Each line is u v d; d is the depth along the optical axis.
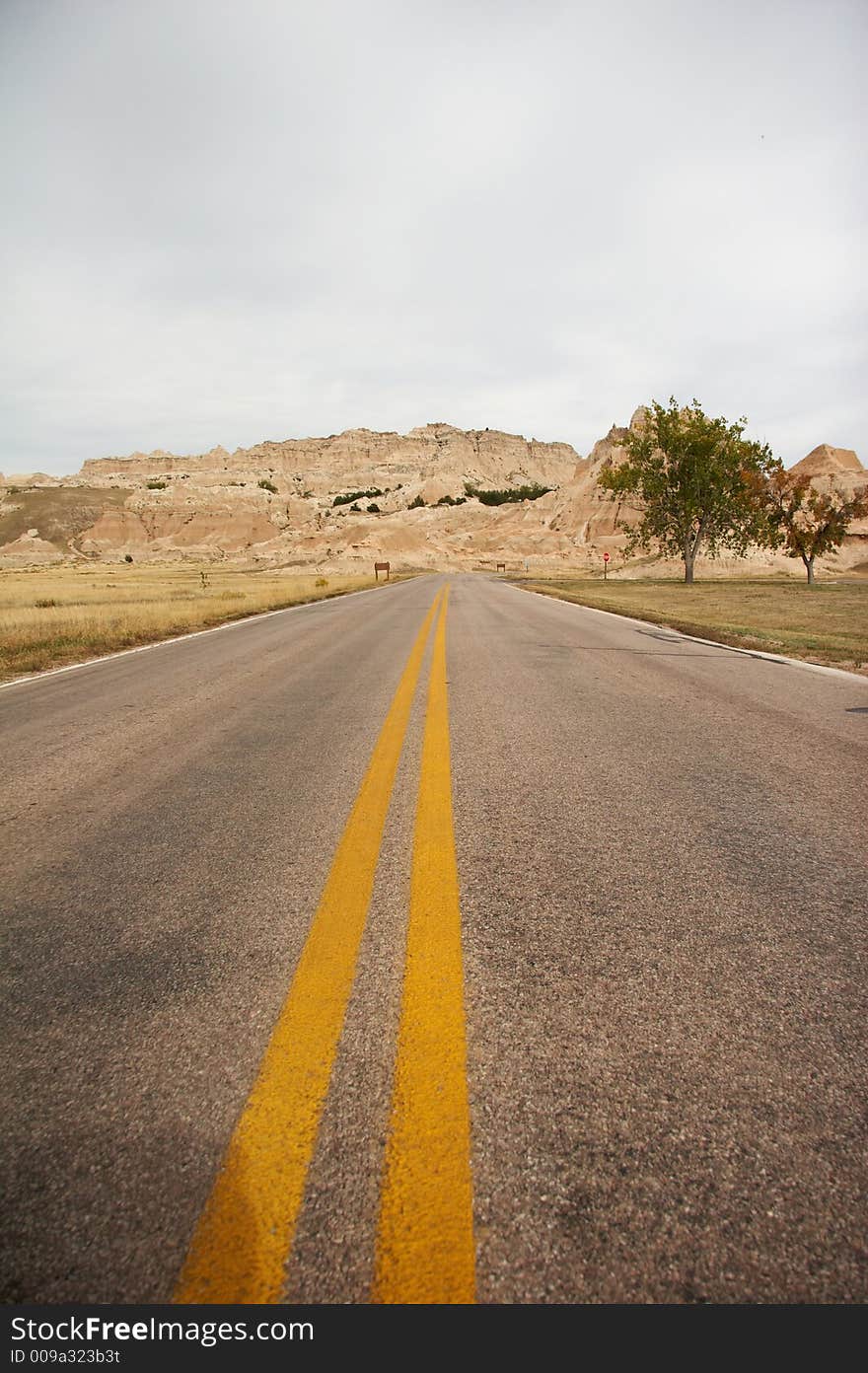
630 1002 1.81
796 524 41.56
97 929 2.27
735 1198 1.25
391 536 114.88
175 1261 1.16
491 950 2.08
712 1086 1.52
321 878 2.63
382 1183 1.28
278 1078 1.55
